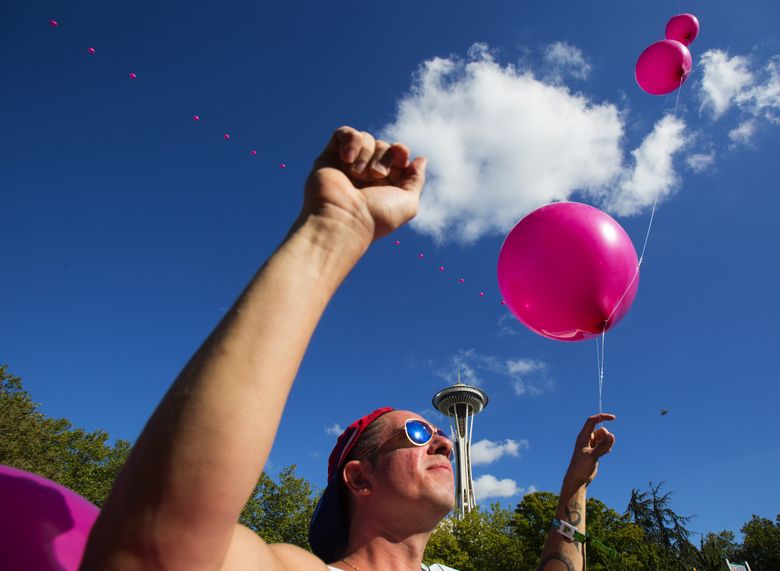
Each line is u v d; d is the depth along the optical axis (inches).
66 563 44.5
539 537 1123.3
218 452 30.5
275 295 36.1
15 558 42.5
